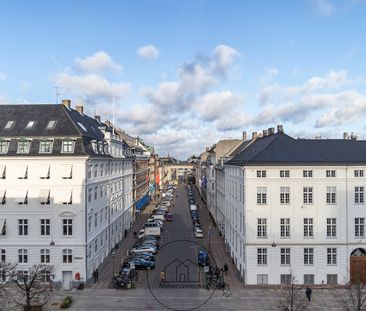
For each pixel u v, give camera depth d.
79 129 55.19
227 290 47.56
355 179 51.47
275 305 43.69
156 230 81.06
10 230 52.00
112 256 65.56
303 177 51.41
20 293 46.72
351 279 50.88
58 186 52.12
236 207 59.94
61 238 51.84
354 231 51.44
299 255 51.12
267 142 57.62
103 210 63.09
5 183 52.16
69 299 44.09
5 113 58.12
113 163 71.69
